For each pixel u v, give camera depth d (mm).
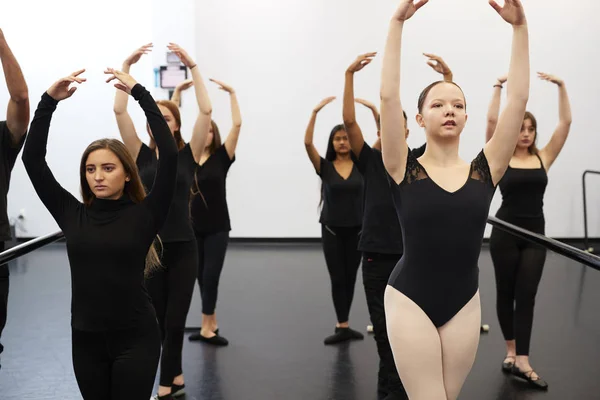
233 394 3408
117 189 2250
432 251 2092
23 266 6582
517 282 3678
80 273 2209
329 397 3367
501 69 7531
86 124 7570
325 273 6402
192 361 3924
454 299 2094
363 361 3916
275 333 4496
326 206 4395
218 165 4320
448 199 2098
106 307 2195
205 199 4277
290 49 7641
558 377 3643
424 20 7508
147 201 2275
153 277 3271
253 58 7652
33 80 7488
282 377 3656
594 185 7688
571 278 6066
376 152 3277
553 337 4363
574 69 7527
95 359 2252
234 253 7414
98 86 7516
